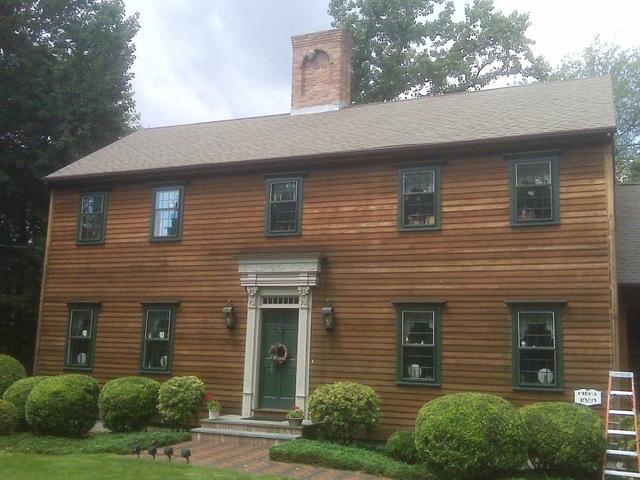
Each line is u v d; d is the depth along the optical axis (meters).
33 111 24.14
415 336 13.95
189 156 17.52
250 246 15.96
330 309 14.57
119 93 27.16
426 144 14.14
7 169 23.86
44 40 25.56
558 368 12.59
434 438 9.85
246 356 15.34
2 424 12.84
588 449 9.74
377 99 32.44
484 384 13.12
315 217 15.37
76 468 9.92
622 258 14.22
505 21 32.84
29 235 26.27
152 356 16.62
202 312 16.19
